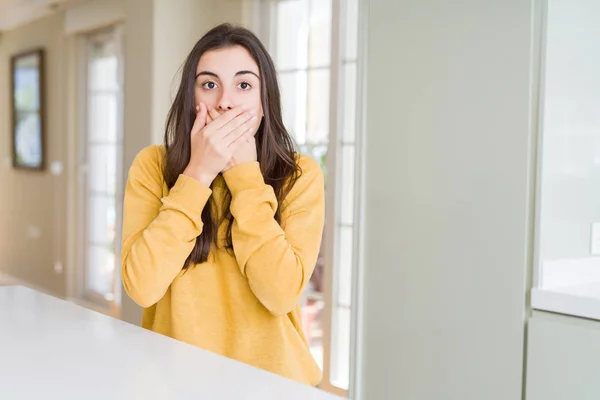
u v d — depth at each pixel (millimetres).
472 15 1861
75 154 4555
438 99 1955
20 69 5199
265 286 1044
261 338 1104
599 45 1889
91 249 4512
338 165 2762
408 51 2039
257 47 1112
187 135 1128
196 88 1118
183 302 1090
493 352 1827
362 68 2186
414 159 2025
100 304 4320
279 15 3080
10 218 5465
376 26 2141
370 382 2178
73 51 4492
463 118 1891
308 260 1104
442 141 1946
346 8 2725
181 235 1052
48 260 4879
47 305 1146
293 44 3010
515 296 1771
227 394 665
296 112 3004
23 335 915
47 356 805
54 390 673
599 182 1927
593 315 1605
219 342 1104
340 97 2744
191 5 3312
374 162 2154
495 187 1815
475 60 1856
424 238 2000
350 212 2748
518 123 1758
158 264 1038
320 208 1166
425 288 2000
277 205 1108
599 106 1902
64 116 4598
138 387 685
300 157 1188
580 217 1864
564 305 1668
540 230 1738
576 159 1841
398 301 2082
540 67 1729
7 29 5418
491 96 1819
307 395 666
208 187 1087
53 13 4719
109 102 4234
